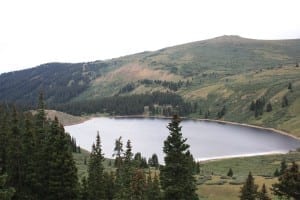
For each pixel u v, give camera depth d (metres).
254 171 111.19
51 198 35.09
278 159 134.50
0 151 39.19
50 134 35.66
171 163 26.72
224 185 75.44
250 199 41.97
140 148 170.75
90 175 48.53
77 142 190.88
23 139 37.34
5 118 45.62
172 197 26.73
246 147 171.38
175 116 27.20
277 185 26.36
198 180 80.88
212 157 150.25
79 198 36.19
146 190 43.62
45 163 35.25
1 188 24.12
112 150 167.75
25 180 36.22
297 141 186.38
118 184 52.31
